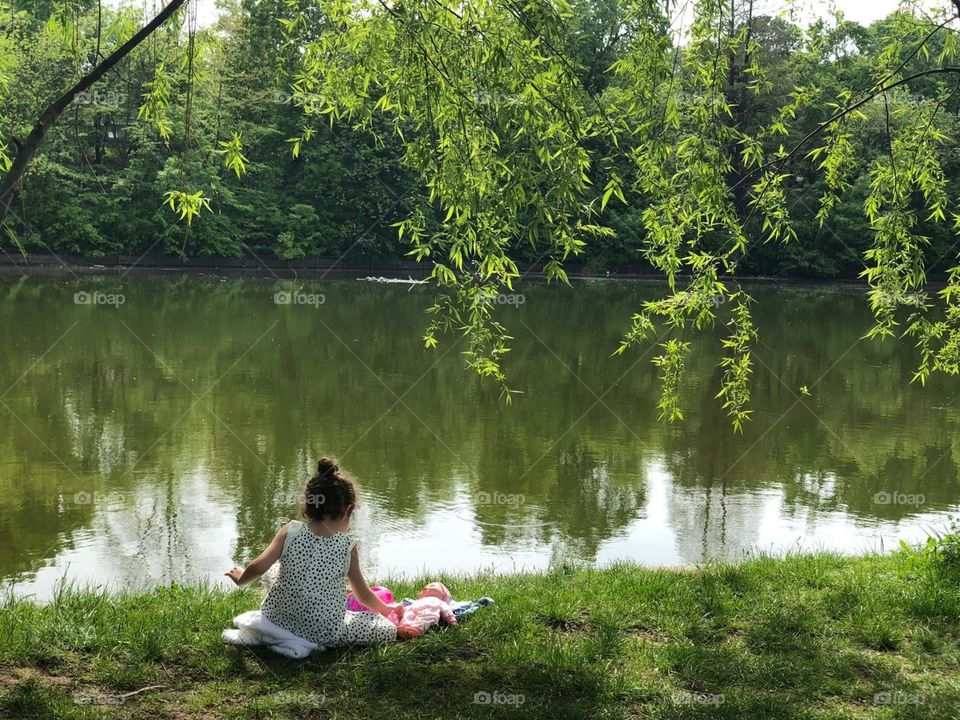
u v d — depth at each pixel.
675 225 6.54
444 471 12.07
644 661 4.89
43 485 10.98
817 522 10.36
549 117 5.46
